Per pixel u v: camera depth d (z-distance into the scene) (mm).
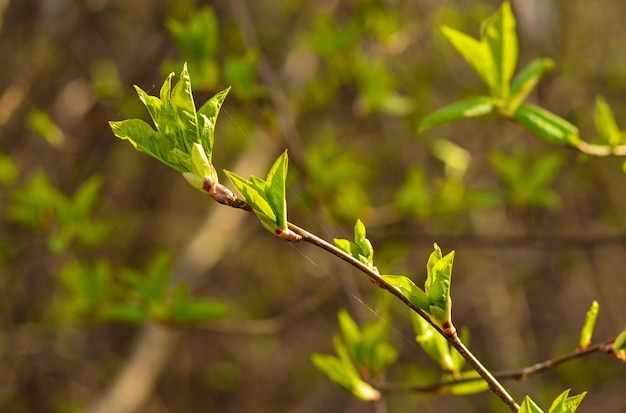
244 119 2750
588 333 1157
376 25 2814
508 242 2518
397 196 2494
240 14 2395
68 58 3619
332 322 4863
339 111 3975
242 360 5035
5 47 3486
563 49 3814
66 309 2301
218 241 3354
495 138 3865
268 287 4949
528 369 1201
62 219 2191
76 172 3074
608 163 4043
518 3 2646
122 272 1967
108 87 2527
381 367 1438
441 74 3746
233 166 3764
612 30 4387
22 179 3293
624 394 4098
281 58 3643
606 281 4652
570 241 2422
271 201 819
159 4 3574
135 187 4613
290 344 4961
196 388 5059
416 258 4531
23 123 3307
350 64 2756
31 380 4164
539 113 1408
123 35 4070
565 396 895
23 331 3768
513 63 1384
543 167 2396
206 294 4879
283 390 5023
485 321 4492
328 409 4617
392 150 3930
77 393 4086
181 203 4719
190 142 809
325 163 2576
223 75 2082
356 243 880
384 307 1686
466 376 1267
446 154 2979
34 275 3982
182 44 1920
